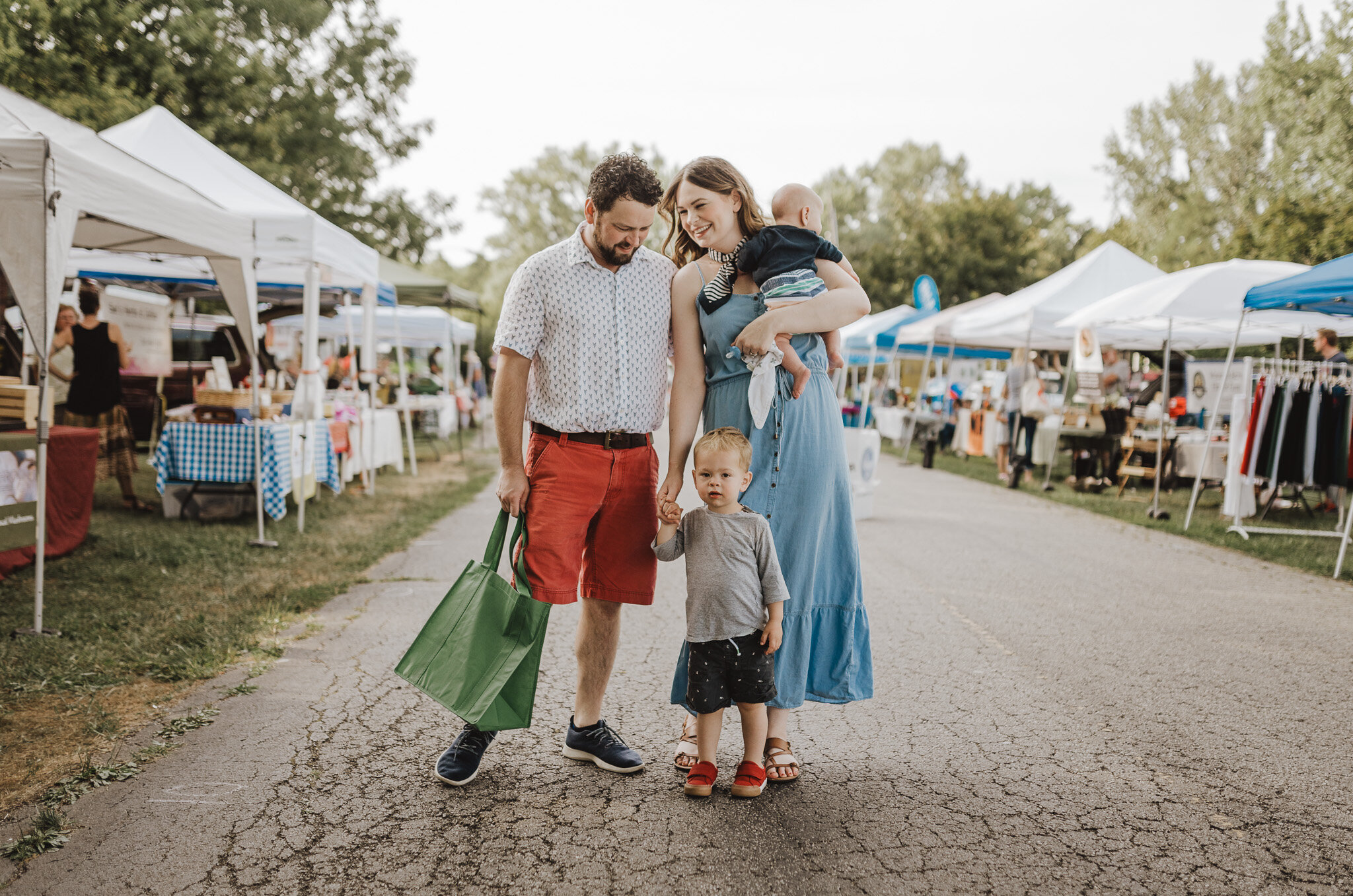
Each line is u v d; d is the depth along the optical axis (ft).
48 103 51.39
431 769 9.61
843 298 8.80
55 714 11.07
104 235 20.44
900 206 147.95
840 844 8.04
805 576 9.22
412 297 46.98
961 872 7.58
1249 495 30.40
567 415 9.08
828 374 9.49
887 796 9.11
